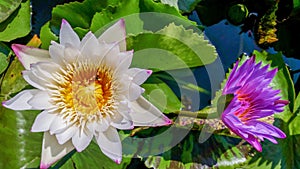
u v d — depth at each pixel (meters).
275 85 0.75
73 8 0.70
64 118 0.63
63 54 0.63
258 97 0.68
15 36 0.70
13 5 0.69
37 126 0.62
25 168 0.67
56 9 0.70
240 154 0.73
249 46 0.78
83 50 0.63
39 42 0.70
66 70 0.63
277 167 0.73
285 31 0.80
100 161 0.68
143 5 0.70
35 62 0.64
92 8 0.71
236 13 0.78
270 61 0.76
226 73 0.74
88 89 0.64
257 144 0.68
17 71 0.68
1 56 0.69
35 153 0.67
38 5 0.73
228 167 0.72
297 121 0.75
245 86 0.68
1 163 0.66
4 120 0.67
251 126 0.68
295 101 0.76
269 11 0.79
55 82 0.63
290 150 0.74
